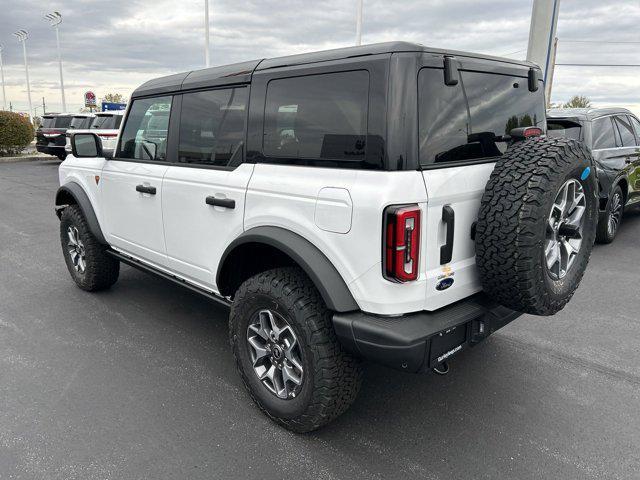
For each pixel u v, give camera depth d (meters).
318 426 2.63
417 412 2.97
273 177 2.64
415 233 2.18
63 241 4.93
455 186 2.34
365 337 2.28
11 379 3.30
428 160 2.29
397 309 2.28
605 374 3.38
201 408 2.99
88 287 4.79
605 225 6.42
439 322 2.34
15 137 19.66
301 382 2.60
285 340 2.67
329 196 2.34
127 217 3.94
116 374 3.38
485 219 2.33
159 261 3.72
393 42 2.23
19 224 8.09
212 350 3.74
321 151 2.45
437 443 2.68
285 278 2.57
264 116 2.74
